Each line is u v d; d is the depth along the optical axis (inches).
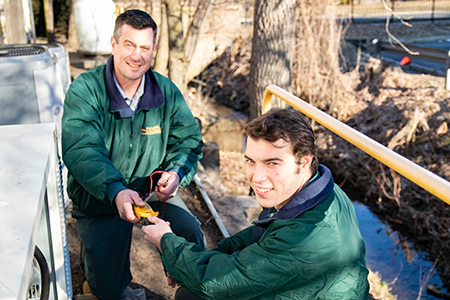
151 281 137.5
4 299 40.9
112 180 92.7
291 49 310.5
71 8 502.3
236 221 186.1
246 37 508.1
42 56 148.1
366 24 697.0
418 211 326.0
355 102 439.2
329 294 63.4
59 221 84.4
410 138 365.1
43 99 146.9
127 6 470.6
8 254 46.7
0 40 275.7
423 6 836.6
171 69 411.5
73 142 97.3
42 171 65.1
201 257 68.3
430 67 495.8
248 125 65.2
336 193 67.5
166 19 418.3
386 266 292.5
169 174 104.6
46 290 73.4
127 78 100.2
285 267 62.1
